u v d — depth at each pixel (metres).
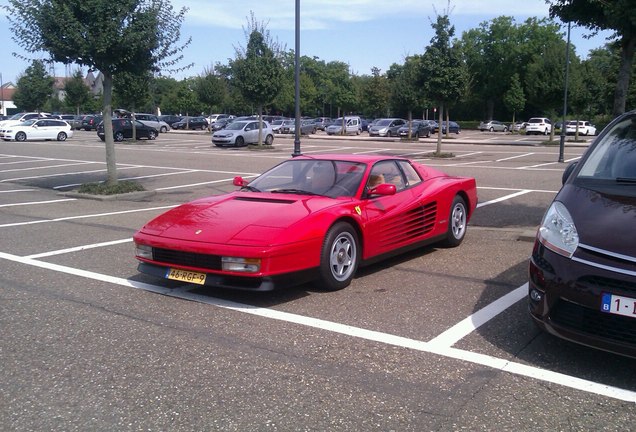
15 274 6.57
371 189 6.33
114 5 12.81
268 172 7.05
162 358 4.23
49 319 5.07
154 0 13.48
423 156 25.64
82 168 20.58
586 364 4.07
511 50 74.25
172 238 5.47
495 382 3.81
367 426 3.28
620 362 4.11
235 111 78.44
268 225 5.35
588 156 5.03
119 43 12.98
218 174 18.53
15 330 4.82
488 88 76.62
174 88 71.88
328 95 50.00
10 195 14.05
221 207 6.02
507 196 12.79
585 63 35.38
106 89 13.88
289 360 4.17
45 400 3.64
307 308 5.29
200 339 4.58
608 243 3.86
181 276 5.43
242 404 3.55
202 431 3.26
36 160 23.73
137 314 5.18
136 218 10.58
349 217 5.84
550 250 4.09
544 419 3.35
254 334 4.67
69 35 12.59
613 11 6.41
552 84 33.62
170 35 13.98
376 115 76.81
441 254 7.36
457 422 3.31
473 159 24.08
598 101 35.91
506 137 48.44
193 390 3.74
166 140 39.88
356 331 4.71
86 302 5.53
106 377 3.94
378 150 29.98
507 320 4.93
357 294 5.70
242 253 5.04
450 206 7.47
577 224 4.12
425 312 5.15
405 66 43.50
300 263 5.30
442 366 4.05
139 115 51.41
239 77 30.27
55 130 38.38
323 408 3.49
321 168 6.70
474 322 4.89
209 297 5.64
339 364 4.10
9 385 3.85
